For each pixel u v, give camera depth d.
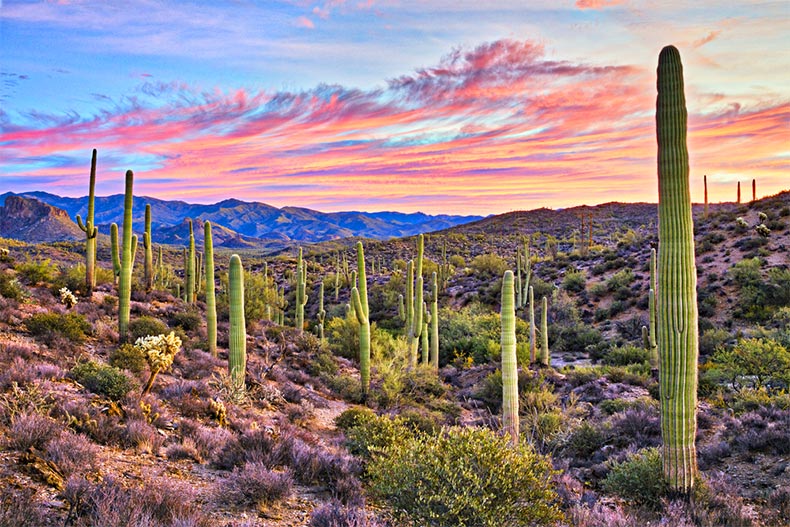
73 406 9.05
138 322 19.09
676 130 9.11
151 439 9.00
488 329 34.28
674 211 9.16
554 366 29.64
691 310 9.16
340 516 6.64
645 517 8.30
